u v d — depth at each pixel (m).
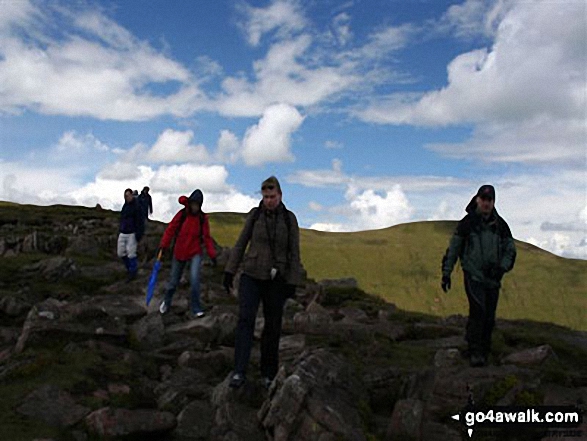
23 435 6.71
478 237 9.27
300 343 10.88
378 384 8.62
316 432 6.62
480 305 9.12
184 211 14.09
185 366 9.76
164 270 21.84
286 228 8.70
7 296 14.27
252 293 8.59
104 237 29.83
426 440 7.15
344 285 22.41
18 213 48.75
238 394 8.05
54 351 9.91
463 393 7.55
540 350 10.00
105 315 11.84
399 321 15.77
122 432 7.11
